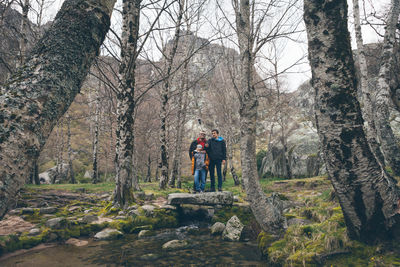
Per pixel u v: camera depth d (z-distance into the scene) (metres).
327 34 2.45
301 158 18.52
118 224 4.91
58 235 4.04
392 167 6.88
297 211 5.35
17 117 1.51
